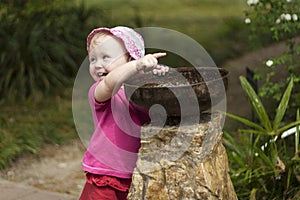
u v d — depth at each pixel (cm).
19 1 812
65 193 501
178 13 1255
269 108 590
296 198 407
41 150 604
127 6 1251
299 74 588
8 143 600
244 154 448
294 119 553
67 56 823
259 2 527
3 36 795
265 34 878
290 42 546
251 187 429
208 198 290
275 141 432
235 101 710
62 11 867
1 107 737
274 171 412
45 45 815
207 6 1332
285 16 497
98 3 1202
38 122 680
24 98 759
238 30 1086
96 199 295
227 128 605
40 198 480
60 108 734
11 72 772
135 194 291
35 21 815
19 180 532
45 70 796
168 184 290
